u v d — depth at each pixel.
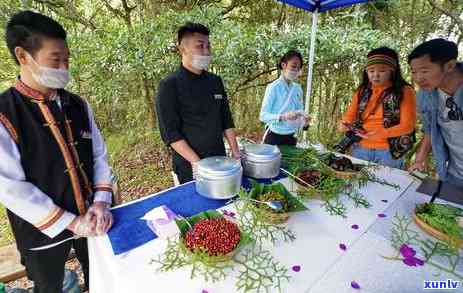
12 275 1.53
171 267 0.87
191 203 1.25
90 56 3.20
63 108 1.20
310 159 1.57
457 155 1.65
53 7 3.83
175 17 3.29
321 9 2.69
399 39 4.08
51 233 1.06
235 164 1.26
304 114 2.41
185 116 1.70
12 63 3.41
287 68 2.39
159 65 3.17
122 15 4.27
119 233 1.04
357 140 2.06
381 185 1.43
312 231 1.06
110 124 3.74
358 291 0.81
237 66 3.53
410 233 1.05
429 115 1.69
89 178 1.31
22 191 1.01
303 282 0.83
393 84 1.96
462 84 1.48
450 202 1.28
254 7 4.70
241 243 0.89
